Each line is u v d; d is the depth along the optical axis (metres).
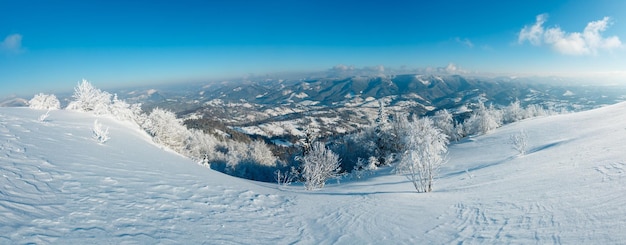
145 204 7.00
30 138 10.40
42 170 7.48
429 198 11.57
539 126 40.16
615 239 5.18
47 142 10.43
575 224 6.20
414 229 7.66
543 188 9.64
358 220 8.70
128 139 16.52
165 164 12.34
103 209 6.13
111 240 4.90
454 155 34.47
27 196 5.83
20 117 14.55
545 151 19.31
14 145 8.97
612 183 8.33
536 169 13.57
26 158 8.05
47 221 5.04
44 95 22.42
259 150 56.06
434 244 6.53
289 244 6.54
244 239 6.28
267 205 9.61
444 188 13.85
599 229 5.70
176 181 9.76
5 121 12.59
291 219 8.58
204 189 9.61
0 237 4.17
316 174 19.22
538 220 6.89
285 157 73.31
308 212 9.70
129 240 5.04
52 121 15.45
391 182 20.31
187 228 6.16
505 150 29.00
